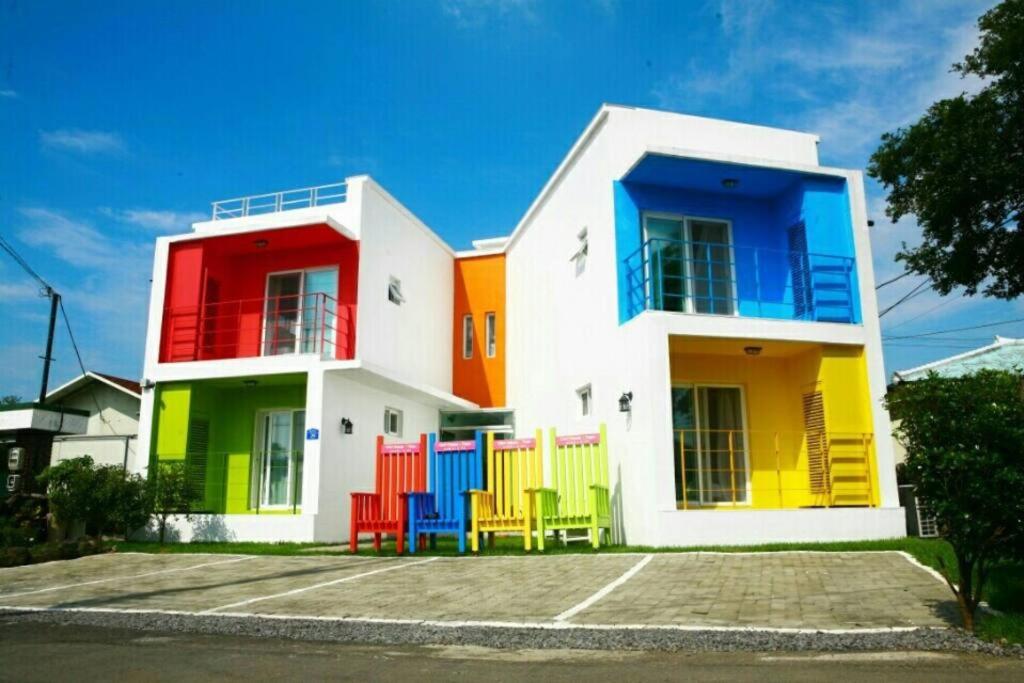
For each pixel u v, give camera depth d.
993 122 10.95
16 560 10.96
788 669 4.66
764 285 13.30
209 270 15.31
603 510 11.08
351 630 6.06
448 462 11.48
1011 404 5.65
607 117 13.23
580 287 14.39
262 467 14.72
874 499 11.73
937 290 12.59
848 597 6.88
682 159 12.02
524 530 10.67
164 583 8.88
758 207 13.62
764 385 12.96
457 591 7.73
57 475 12.78
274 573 9.39
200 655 5.31
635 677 4.55
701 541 10.73
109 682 4.59
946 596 6.80
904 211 12.26
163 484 13.24
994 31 10.84
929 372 6.07
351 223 15.22
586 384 13.81
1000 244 11.70
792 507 12.46
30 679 4.68
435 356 18.31
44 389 23.17
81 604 7.57
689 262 13.05
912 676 4.46
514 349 18.39
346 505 14.00
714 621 6.03
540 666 4.89
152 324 14.80
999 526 5.52
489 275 19.56
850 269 12.62
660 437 10.96
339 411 13.96
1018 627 5.47
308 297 15.36
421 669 4.86
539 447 11.12
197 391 14.43
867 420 11.98
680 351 12.55
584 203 14.32
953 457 5.50
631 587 7.63
